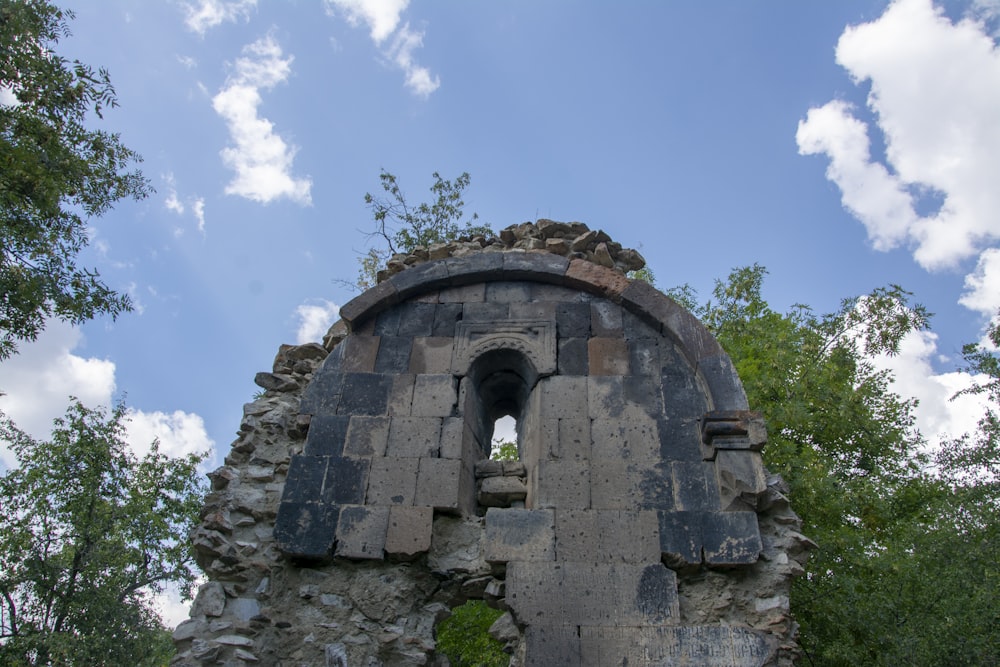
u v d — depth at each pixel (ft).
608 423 23.80
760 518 21.89
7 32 37.91
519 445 26.32
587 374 25.16
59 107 40.68
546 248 29.45
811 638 38.91
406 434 24.03
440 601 21.88
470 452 24.49
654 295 26.71
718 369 24.39
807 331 51.29
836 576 38.55
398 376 25.59
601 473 22.67
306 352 28.35
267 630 21.21
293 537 21.91
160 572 70.95
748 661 19.17
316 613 21.22
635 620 19.84
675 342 25.82
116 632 66.03
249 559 22.50
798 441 48.16
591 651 19.35
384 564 21.75
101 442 69.00
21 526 64.18
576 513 21.80
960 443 46.60
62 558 64.90
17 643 57.98
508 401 28.55
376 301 27.14
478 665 45.52
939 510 44.45
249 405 26.27
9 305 39.11
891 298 51.16
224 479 24.09
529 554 21.04
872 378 54.13
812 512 40.98
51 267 40.57
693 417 23.81
